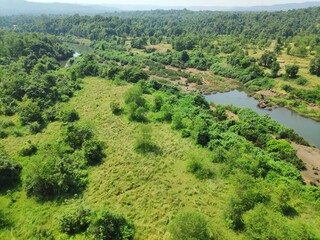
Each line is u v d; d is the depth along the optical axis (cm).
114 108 6116
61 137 4878
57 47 13288
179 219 2831
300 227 2819
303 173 4359
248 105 7744
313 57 11538
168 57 12175
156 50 14500
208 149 4559
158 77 10056
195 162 4056
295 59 11375
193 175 3981
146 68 11269
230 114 6625
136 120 5706
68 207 3375
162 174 4019
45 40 13075
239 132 5334
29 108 5741
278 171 4019
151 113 6019
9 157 4247
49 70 9494
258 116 6181
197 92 8606
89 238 2825
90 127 5191
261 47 13650
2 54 10606
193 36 16012
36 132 5275
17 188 3709
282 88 8581
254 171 3903
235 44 14200
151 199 3531
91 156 4300
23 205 3428
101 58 12738
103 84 8356
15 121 5712
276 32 17312
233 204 3178
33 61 9662
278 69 9462
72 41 18788
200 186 3762
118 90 7731
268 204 3319
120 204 3441
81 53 14812
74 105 6644
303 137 5850
